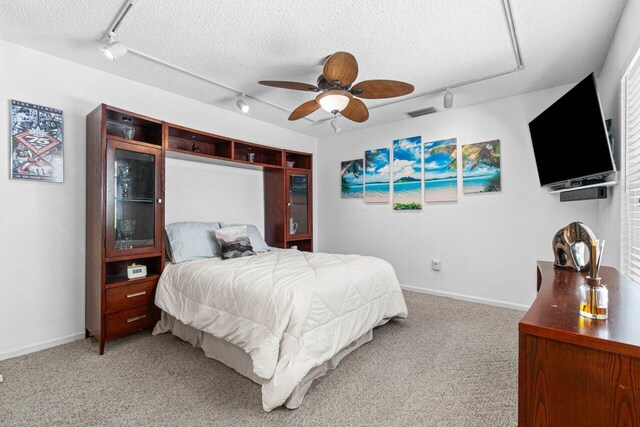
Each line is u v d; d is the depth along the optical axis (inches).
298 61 95.4
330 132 181.6
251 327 69.8
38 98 89.3
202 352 86.3
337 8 70.6
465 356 83.1
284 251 134.2
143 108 112.8
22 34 81.0
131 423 57.2
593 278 35.3
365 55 91.4
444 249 143.2
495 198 128.9
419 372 75.0
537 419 32.3
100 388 68.4
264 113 146.7
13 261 84.9
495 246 129.0
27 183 87.4
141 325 96.6
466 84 112.0
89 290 95.1
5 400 63.9
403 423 57.2
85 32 80.4
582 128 82.5
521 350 33.1
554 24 76.0
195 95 124.2
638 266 67.1
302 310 66.7
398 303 103.4
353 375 73.7
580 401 30.2
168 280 97.7
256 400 64.2
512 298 125.2
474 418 58.4
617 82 80.1
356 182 175.9
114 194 91.5
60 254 93.2
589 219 108.3
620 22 73.9
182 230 114.2
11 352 83.5
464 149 136.5
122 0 68.2
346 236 180.5
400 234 158.1
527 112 120.8
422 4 69.1
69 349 88.4
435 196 145.4
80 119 97.7
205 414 59.8
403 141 156.3
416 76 105.1
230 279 81.0
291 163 167.2
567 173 92.5
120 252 92.1
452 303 131.9
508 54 90.8
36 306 88.5
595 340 29.0
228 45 86.7
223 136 132.2
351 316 81.4
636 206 71.6
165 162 113.0
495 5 69.4
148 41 84.7
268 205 165.0
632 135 73.2
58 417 58.7
